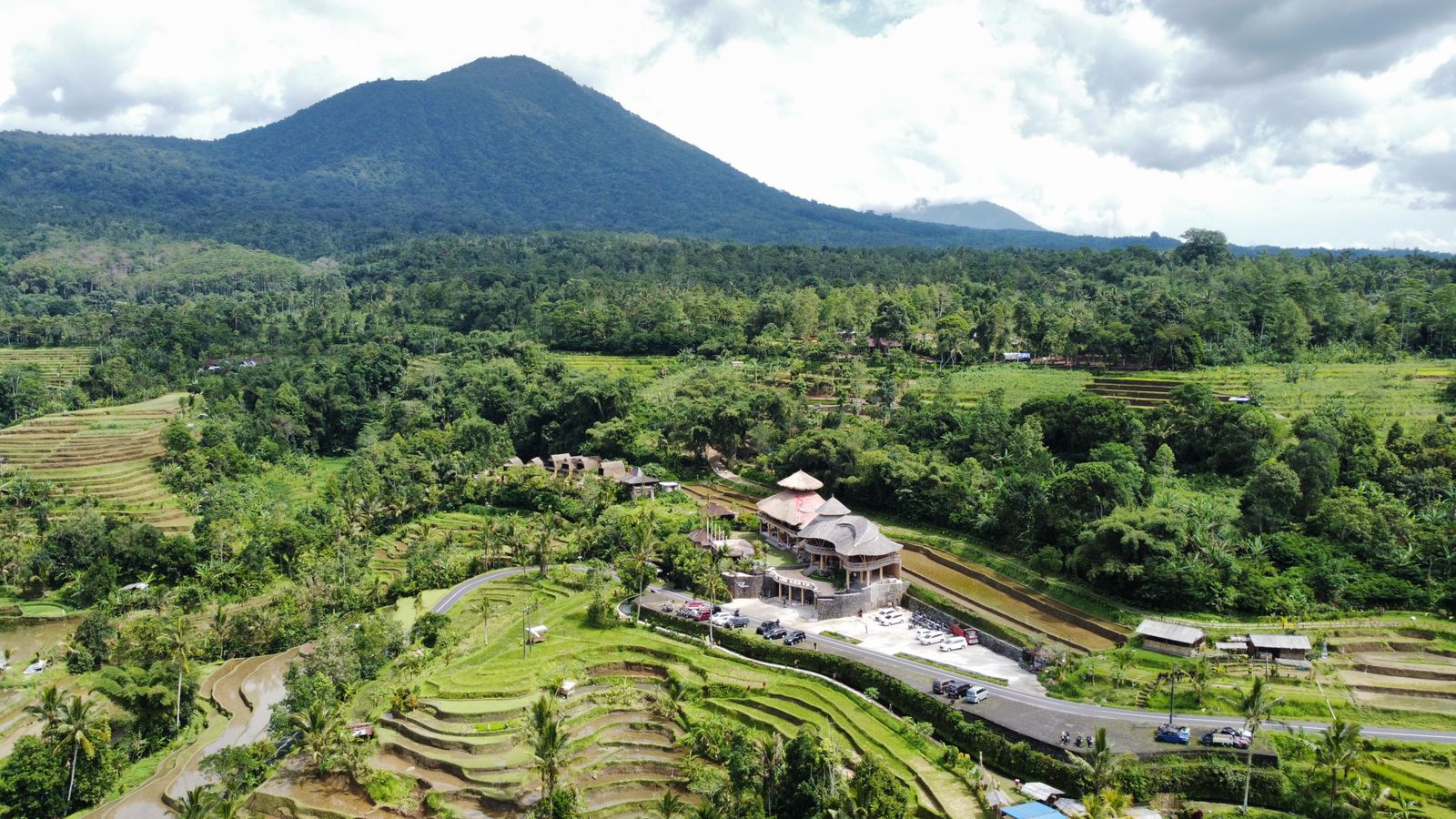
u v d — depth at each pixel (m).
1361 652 101.94
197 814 82.75
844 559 132.25
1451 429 150.62
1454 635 103.19
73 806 99.69
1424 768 81.88
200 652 135.25
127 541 162.12
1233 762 82.94
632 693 108.62
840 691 104.81
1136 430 160.88
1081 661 103.75
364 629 130.25
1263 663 100.19
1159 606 115.88
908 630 123.31
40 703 118.88
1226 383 193.25
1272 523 127.06
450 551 168.38
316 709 99.94
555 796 84.06
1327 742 78.38
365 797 95.00
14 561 160.88
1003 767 87.94
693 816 82.44
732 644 118.94
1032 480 139.00
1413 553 116.00
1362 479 137.12
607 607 128.75
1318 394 178.50
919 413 184.62
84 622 133.88
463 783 94.94
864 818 73.50
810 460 175.25
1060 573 129.75
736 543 153.75
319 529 178.50
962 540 146.75
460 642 128.62
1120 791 78.44
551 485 190.75
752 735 93.12
